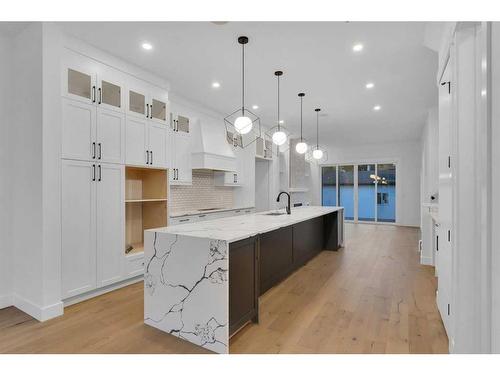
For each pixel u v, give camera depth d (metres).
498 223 1.22
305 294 3.24
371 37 2.88
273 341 2.24
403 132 7.70
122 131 3.42
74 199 2.90
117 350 2.13
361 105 5.24
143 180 4.38
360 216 9.91
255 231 2.51
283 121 6.50
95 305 2.95
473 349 1.82
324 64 3.52
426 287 3.45
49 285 2.65
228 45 3.07
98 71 3.16
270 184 7.34
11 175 2.91
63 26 2.74
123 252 3.44
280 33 2.82
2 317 2.65
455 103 1.93
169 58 3.40
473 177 1.84
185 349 2.14
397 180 9.19
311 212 4.57
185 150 4.84
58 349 2.14
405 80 4.04
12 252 2.91
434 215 3.73
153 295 2.48
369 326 2.48
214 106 5.31
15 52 2.89
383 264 4.48
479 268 1.82
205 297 2.17
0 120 2.84
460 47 1.90
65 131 2.84
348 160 9.92
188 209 5.39
